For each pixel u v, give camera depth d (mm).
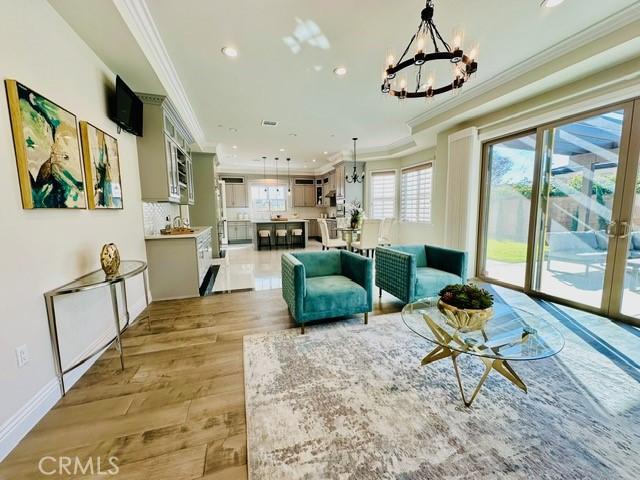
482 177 4289
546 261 3471
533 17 2273
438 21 2322
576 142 3068
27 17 1636
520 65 3014
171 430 1479
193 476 1213
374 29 2424
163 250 3613
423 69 3129
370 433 1426
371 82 3438
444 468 1226
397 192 7441
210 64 2988
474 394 1618
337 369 2006
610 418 1505
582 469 1208
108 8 1879
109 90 2646
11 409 1406
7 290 1423
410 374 1939
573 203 3141
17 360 1460
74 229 2025
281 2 2088
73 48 2105
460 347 1637
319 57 2865
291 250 8094
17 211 1505
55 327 1725
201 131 5547
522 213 3760
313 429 1457
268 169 10375
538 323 1956
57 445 1389
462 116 4082
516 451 1306
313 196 11008
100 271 2268
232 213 10141
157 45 2586
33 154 1600
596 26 2355
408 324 1978
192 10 2164
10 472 1242
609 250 2816
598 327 2621
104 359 2203
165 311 3232
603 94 2695
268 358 2162
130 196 3125
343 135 5930
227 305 3432
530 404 1624
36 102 1640
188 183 5262
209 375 1982
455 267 3244
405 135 5945
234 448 1361
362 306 2764
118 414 1601
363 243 5688
